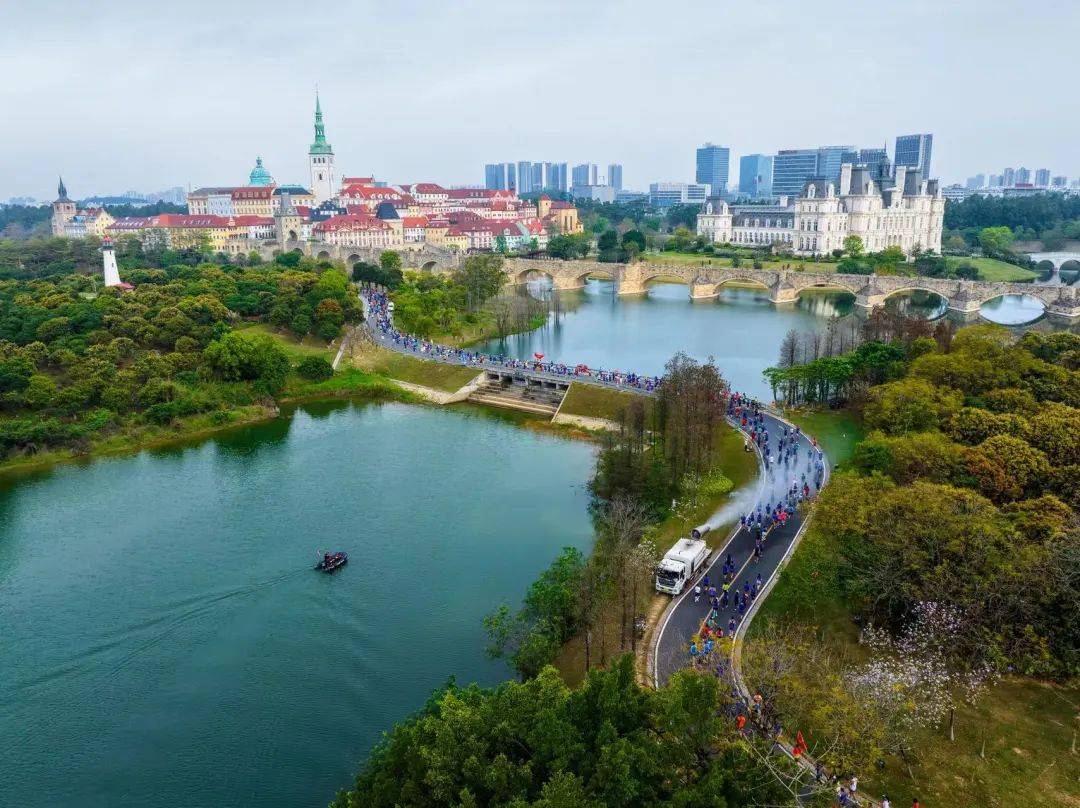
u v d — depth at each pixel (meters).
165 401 189.50
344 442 178.25
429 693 92.69
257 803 79.06
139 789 81.00
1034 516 98.12
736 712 75.69
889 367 178.25
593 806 55.03
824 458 148.00
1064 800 68.50
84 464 166.75
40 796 80.50
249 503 145.00
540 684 70.06
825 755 70.44
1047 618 84.31
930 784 70.56
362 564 121.69
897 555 92.00
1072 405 144.12
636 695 67.06
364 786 66.12
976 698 79.38
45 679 97.25
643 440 148.25
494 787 58.84
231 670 98.19
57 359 192.50
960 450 116.00
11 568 122.75
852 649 89.50
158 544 129.50
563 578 98.06
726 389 176.25
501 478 154.88
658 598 103.38
